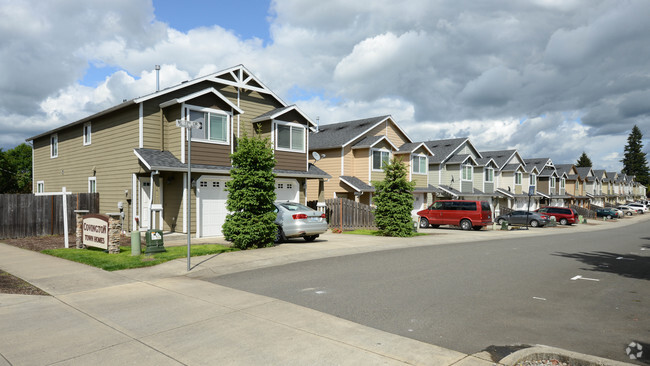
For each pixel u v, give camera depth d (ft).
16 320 20.06
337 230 71.20
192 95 55.01
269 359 15.48
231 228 42.34
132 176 56.80
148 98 55.52
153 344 16.99
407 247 50.03
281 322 19.83
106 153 63.00
